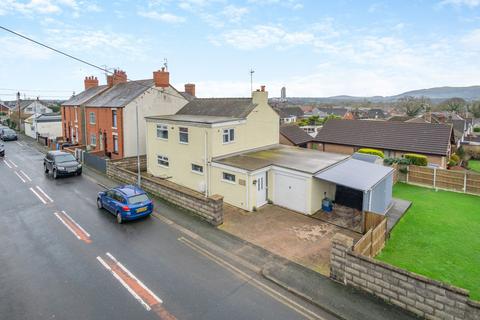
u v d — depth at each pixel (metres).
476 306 7.95
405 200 20.19
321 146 36.81
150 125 24.77
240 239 13.91
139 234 14.27
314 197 17.06
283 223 15.81
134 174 21.92
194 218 16.27
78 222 15.59
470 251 13.19
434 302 8.62
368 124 35.69
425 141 30.02
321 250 12.94
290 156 21.03
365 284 9.95
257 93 23.27
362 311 9.09
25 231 14.50
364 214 14.41
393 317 8.86
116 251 12.63
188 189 21.72
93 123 34.88
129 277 10.78
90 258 12.06
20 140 47.97
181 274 11.02
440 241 14.13
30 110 84.06
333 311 9.07
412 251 13.13
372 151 29.47
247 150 22.69
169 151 23.27
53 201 18.84
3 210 17.23
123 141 29.52
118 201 15.83
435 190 23.30
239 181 17.86
